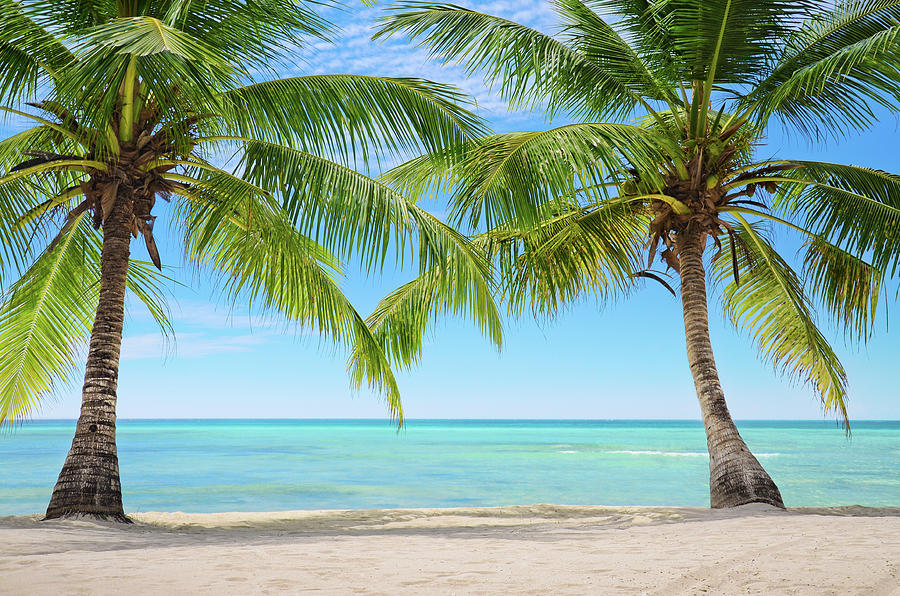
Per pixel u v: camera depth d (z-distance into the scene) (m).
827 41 8.48
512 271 10.20
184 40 5.77
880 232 8.33
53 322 9.51
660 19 8.83
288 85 7.68
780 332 10.66
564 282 10.26
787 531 5.18
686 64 8.79
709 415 8.98
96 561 3.97
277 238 7.95
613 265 10.12
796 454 29.39
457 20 8.66
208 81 6.18
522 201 7.40
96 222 7.78
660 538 5.03
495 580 3.36
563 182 7.32
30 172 7.21
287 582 3.33
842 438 47.72
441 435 56.09
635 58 8.89
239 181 7.53
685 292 9.42
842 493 15.79
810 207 9.25
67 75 5.97
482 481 18.16
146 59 5.59
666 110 10.56
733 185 9.23
